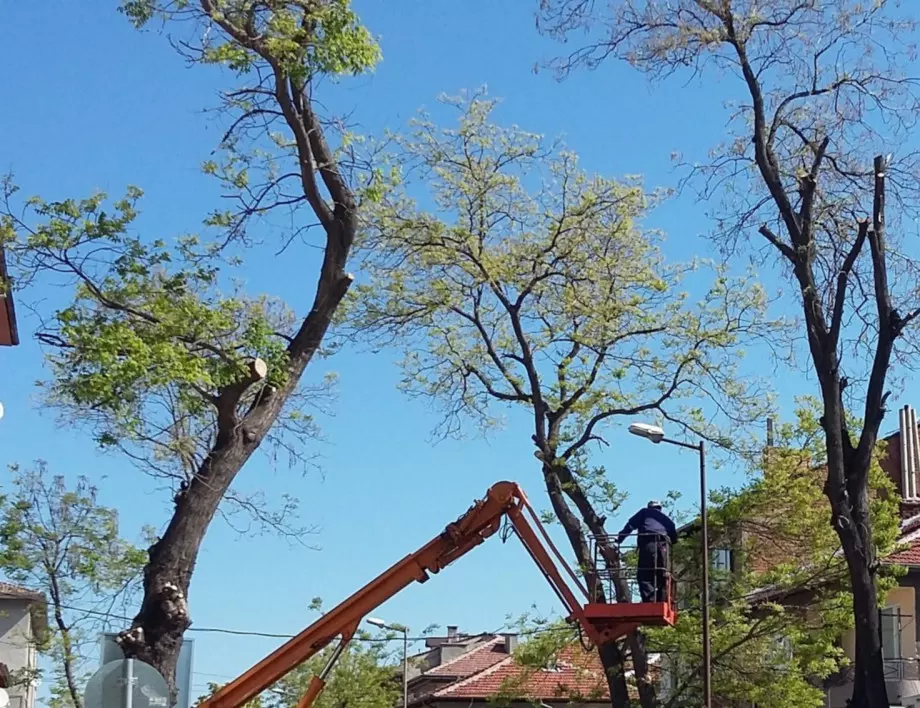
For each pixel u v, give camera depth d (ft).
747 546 97.86
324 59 55.06
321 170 59.11
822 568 93.35
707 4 70.03
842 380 65.92
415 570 61.62
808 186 67.51
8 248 52.75
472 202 94.27
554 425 95.96
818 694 94.02
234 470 54.29
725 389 94.99
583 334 95.20
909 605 104.99
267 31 55.57
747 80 70.08
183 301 54.19
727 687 92.94
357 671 169.07
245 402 59.57
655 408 95.30
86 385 50.98
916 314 64.23
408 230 94.07
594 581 80.07
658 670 98.22
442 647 232.94
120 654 48.98
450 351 98.07
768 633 93.04
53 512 106.93
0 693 113.60
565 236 94.58
